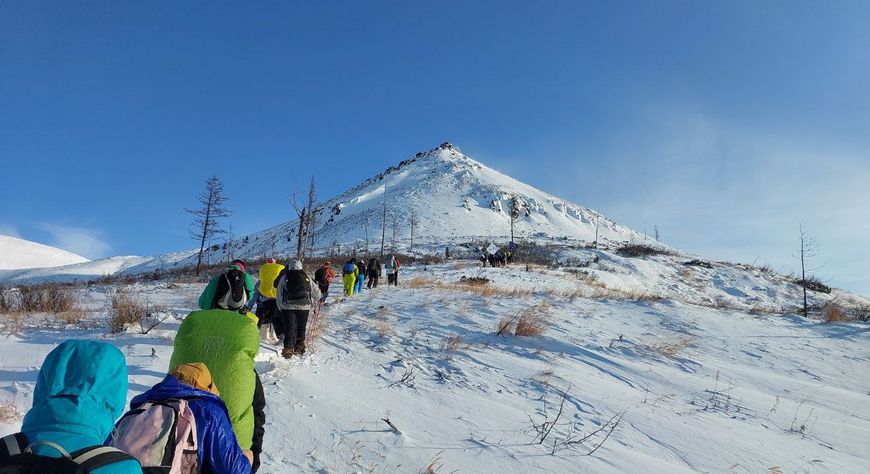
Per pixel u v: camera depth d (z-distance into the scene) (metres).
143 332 8.22
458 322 11.51
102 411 1.60
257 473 3.75
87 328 8.73
